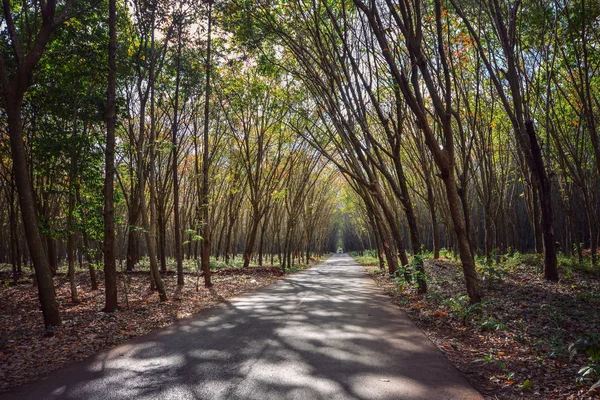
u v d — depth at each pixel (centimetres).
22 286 1842
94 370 560
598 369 459
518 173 2502
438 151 876
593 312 912
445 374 509
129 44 1416
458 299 913
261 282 1948
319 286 1712
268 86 2142
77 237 1593
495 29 1357
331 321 878
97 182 1244
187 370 542
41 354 661
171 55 1592
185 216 3325
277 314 986
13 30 820
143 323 926
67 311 1150
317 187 3991
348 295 1371
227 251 3303
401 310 1030
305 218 4003
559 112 1806
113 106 1095
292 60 1817
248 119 2483
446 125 875
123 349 683
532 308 945
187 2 1356
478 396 435
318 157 2891
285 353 616
